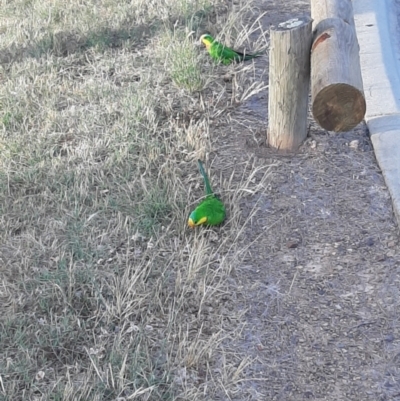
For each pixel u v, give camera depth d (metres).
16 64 3.13
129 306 1.94
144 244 2.20
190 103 2.83
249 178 2.39
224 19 3.41
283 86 2.43
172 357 1.83
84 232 2.22
